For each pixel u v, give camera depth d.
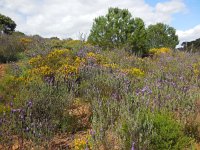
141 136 4.16
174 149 4.17
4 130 4.85
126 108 5.21
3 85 7.54
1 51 12.83
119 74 7.36
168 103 5.50
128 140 4.26
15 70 9.20
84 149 4.41
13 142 4.81
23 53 13.19
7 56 12.52
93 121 4.82
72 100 6.20
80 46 11.60
